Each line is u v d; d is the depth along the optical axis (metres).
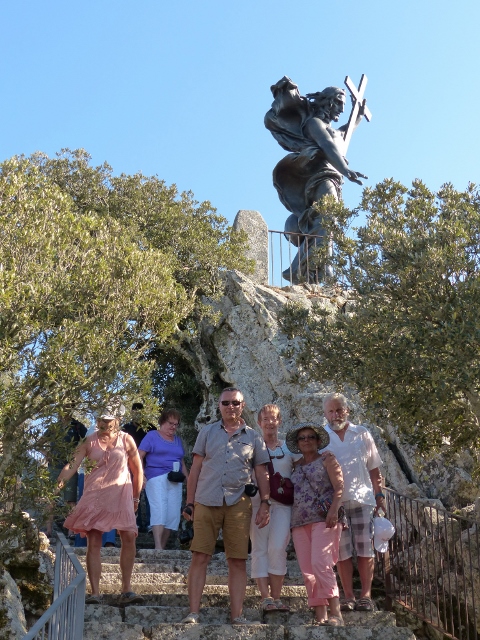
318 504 6.91
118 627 6.18
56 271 9.28
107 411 8.45
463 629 8.35
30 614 8.02
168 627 6.21
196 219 15.12
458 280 8.63
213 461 6.73
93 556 7.23
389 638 6.39
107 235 10.25
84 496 7.33
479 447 9.47
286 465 7.25
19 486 8.07
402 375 8.53
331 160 16.41
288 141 17.03
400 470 11.21
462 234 8.64
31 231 9.20
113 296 9.44
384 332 8.63
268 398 12.35
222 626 6.25
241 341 12.95
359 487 7.48
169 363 14.12
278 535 7.07
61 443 7.84
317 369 9.41
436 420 8.93
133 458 7.70
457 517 7.92
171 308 10.17
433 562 8.64
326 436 7.23
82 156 15.62
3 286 8.51
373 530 7.47
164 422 10.25
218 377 13.20
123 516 7.27
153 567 8.59
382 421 10.38
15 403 7.99
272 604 6.96
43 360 8.34
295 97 17.08
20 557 8.26
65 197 10.49
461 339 8.13
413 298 8.67
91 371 8.56
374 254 9.22
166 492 10.02
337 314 9.52
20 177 9.92
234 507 6.64
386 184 10.22
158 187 15.57
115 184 15.38
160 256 10.75
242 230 15.19
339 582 8.70
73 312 9.20
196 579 6.51
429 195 10.16
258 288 13.40
